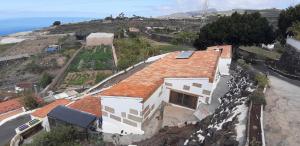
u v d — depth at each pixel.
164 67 29.00
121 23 161.62
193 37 81.12
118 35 110.75
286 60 37.66
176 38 87.19
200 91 24.50
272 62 42.00
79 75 65.38
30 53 100.62
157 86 24.34
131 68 51.06
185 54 33.34
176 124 22.80
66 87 56.56
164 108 25.95
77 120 26.03
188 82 24.84
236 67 35.66
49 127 28.88
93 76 64.06
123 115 23.06
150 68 29.30
